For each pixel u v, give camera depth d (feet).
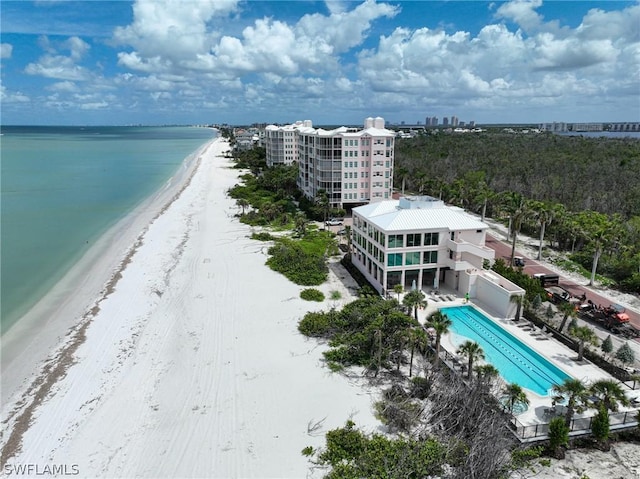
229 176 514.68
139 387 116.26
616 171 365.61
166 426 101.65
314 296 171.53
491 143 652.07
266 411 106.73
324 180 295.48
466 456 86.74
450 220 173.99
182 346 136.36
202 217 306.96
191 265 208.54
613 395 97.25
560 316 153.07
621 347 121.29
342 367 125.39
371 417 105.09
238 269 203.51
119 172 569.64
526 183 368.27
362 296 161.79
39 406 109.29
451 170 433.89
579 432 96.73
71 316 157.99
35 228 280.10
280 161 488.02
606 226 213.05
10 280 192.95
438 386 110.73
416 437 97.40
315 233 260.83
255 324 150.61
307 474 87.76
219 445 95.66
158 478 87.10
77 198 384.27
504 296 152.97
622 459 91.71
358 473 85.81
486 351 133.90
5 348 137.28
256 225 284.20
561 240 233.96
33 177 509.76
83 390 115.34
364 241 191.01
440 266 174.09
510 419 98.94
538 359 129.08
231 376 120.88
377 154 295.07
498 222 296.30
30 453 93.97
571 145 594.24
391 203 197.26
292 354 131.95
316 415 105.40
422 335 118.83
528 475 86.69
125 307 164.25
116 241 250.57
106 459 91.97
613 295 174.29
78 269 206.28
